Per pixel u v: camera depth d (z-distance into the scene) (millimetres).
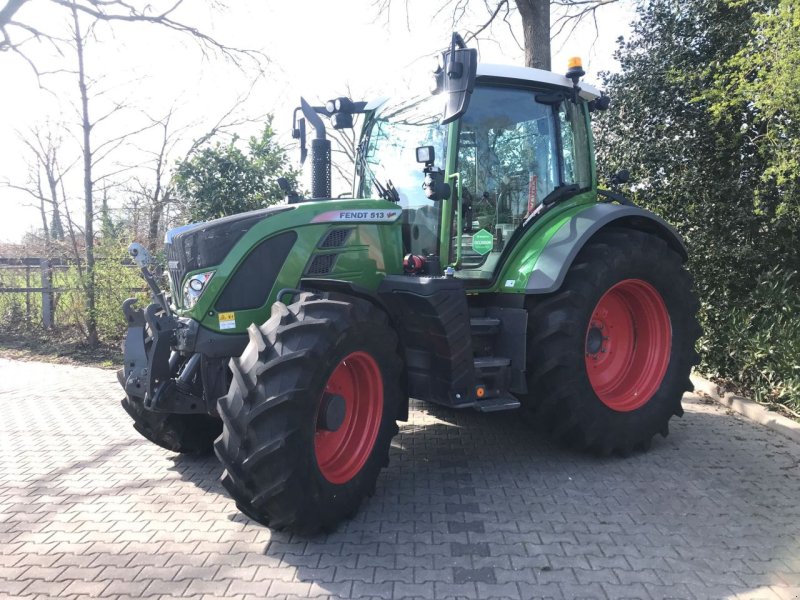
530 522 3150
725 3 5734
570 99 4527
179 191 8266
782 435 4492
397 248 3953
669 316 4363
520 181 4305
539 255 3967
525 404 4117
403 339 3793
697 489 3549
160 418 3941
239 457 2812
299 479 2828
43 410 5586
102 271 8359
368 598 2490
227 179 7715
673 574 2645
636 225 4512
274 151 7980
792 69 4680
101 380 6906
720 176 6102
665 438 4469
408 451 4277
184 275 3494
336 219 3646
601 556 2797
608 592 2512
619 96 6715
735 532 3020
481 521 3172
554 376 3830
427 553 2848
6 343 9016
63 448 4496
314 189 4391
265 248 3459
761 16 4758
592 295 3873
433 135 4039
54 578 2676
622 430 4016
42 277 9359
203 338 3393
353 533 3064
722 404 5316
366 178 4684
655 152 6348
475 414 5168
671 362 4336
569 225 4051
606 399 4145
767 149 5473
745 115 5785
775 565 2711
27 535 3104
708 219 6074
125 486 3758
